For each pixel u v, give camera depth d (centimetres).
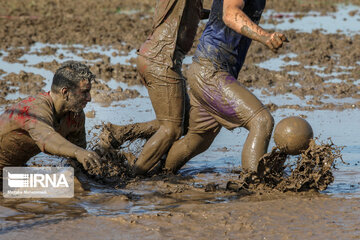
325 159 1762
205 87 1908
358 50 4222
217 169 2153
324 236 1374
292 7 6425
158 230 1430
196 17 2016
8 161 1897
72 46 4462
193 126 2020
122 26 5172
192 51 4291
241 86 1875
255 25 1714
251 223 1466
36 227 1473
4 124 1800
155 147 2023
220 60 1894
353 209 1555
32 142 1838
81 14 5816
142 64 2008
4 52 4206
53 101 1802
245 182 1814
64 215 1594
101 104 3067
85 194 1809
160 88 1986
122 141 2111
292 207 1581
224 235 1397
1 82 3353
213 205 1644
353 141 2408
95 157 1623
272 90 3334
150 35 2019
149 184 1958
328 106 2980
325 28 5222
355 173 2014
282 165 1838
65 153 1658
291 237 1373
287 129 1745
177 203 1731
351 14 5919
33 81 3425
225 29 1875
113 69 3709
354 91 3272
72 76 1777
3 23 5241
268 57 4162
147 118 2773
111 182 1986
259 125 1811
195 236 1394
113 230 1440
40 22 5331
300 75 3622
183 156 2052
